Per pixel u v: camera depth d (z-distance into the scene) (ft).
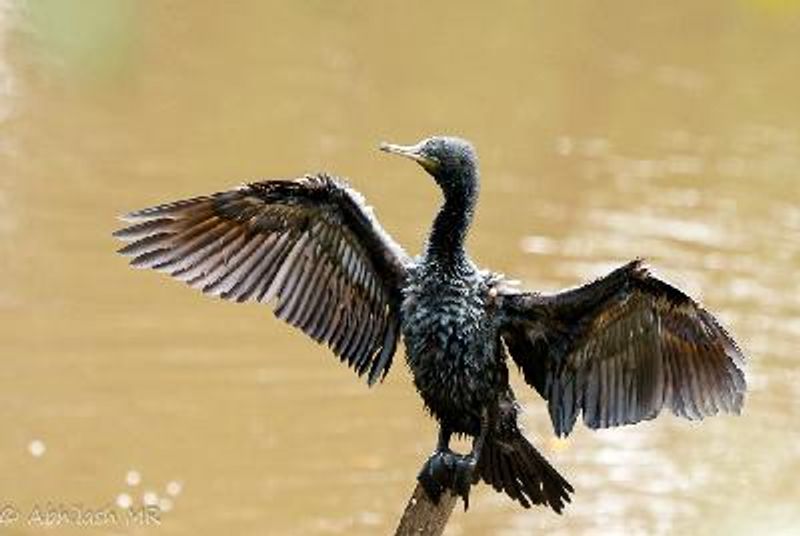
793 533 47.42
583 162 70.33
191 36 77.92
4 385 50.83
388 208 63.87
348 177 65.92
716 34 89.30
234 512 46.19
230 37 78.89
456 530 47.01
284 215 27.78
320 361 53.98
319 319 28.30
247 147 67.21
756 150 73.67
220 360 53.26
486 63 80.59
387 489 47.88
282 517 46.26
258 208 27.53
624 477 50.11
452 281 28.04
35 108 67.97
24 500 45.98
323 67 77.00
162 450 48.83
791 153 73.67
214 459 48.60
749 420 53.31
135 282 56.59
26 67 71.72
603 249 61.67
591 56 83.71
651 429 52.95
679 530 47.37
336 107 72.59
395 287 28.48
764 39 89.15
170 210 26.99
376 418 51.37
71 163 63.41
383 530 45.96
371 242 28.25
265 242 27.78
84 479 46.96
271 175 64.90
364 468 48.75
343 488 47.88
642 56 84.79
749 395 54.49
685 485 49.67
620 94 79.05
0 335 52.90
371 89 75.05
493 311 28.17
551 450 51.01
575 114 75.66
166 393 51.44
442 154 28.14
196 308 55.77
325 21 83.46
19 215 59.26
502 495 48.98
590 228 63.57
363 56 78.89
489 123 73.26
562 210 65.05
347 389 52.85
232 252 27.58
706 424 53.31
